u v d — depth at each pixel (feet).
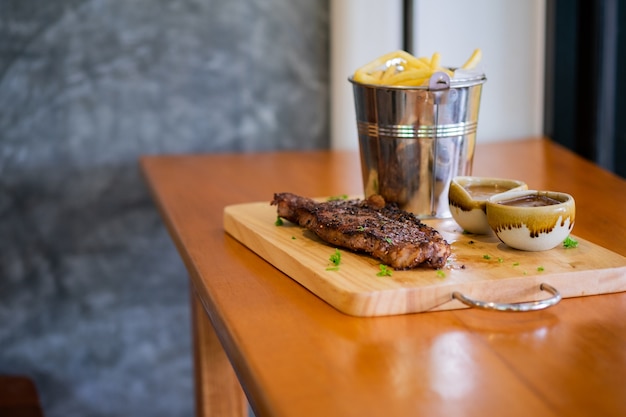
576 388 2.73
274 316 3.42
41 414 7.87
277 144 8.66
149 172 7.18
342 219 4.05
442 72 4.40
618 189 5.87
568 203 3.80
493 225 3.91
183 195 6.11
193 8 8.21
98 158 8.35
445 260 3.62
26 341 8.64
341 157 7.82
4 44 7.98
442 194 4.64
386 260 3.67
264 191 6.20
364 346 3.10
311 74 8.57
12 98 8.09
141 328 8.84
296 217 4.41
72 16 8.03
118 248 8.61
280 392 2.72
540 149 7.61
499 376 2.82
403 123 4.54
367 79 4.72
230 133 8.54
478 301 3.29
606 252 3.85
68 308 8.65
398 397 2.68
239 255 4.37
